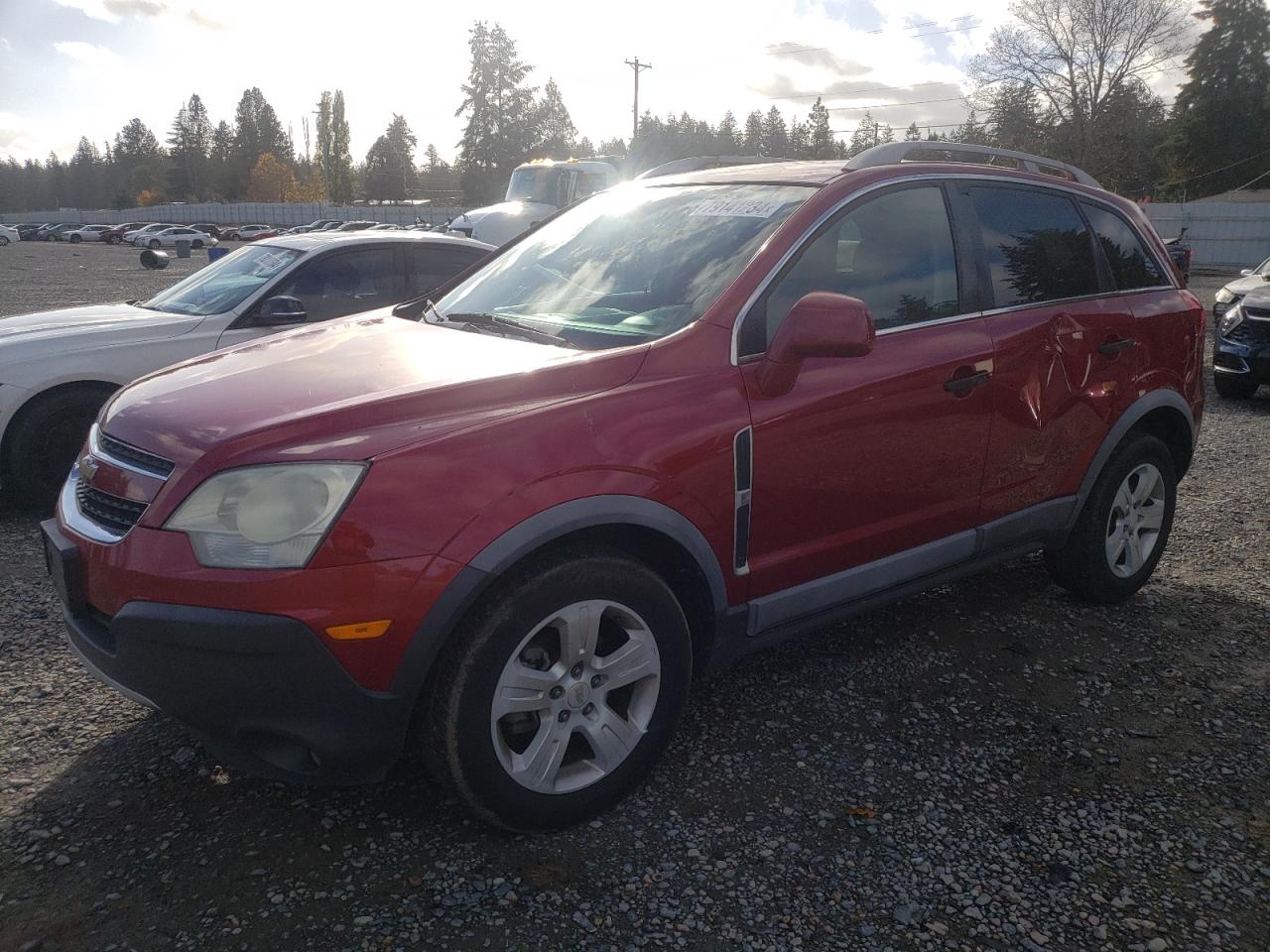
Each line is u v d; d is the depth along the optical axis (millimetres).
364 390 2648
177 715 2432
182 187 134875
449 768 2520
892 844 2711
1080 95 51281
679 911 2439
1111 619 4246
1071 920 2436
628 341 3006
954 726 3332
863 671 3715
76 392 5445
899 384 3242
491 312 3518
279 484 2354
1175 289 4438
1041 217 3945
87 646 2568
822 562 3189
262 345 3402
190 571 2340
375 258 6543
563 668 2643
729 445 2857
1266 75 66750
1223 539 5324
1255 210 38719
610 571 2654
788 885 2543
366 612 2338
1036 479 3812
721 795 2918
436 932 2346
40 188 165000
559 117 84688
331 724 2387
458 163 85812
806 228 3197
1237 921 2441
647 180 4109
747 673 3689
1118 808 2891
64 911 2389
